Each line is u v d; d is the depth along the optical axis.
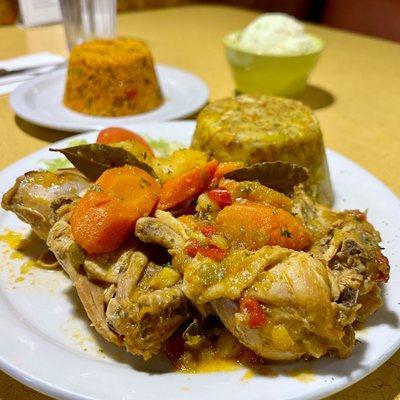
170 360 0.19
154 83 0.42
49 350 0.18
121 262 0.20
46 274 0.23
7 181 0.29
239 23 0.69
